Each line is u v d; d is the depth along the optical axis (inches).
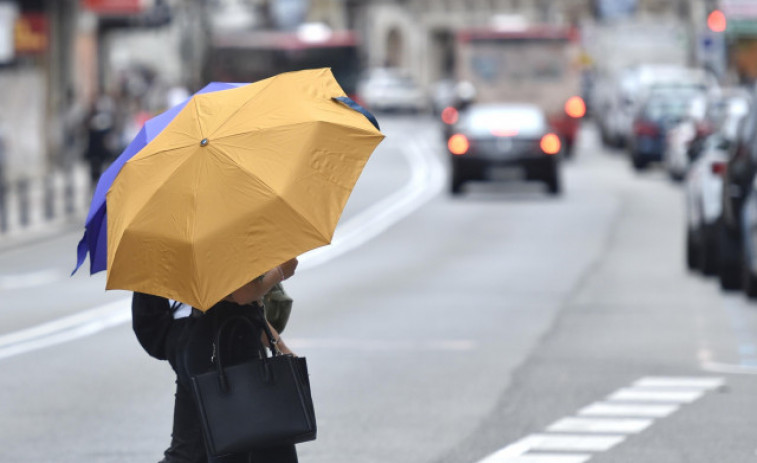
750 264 1441.9
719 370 1073.5
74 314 1487.5
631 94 4308.6
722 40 4148.6
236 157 511.5
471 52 4249.5
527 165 2945.4
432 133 5797.2
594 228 2368.4
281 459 538.3
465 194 3134.8
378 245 2190.0
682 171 3218.5
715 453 803.4
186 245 505.4
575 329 1293.1
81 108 3823.8
